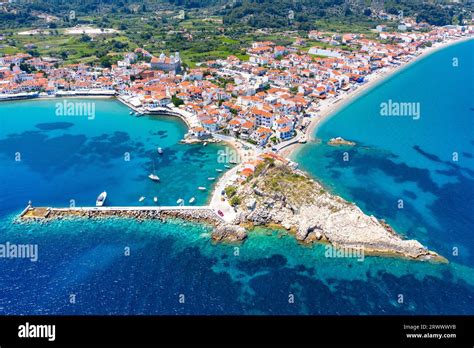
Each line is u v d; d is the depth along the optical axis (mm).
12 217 121812
